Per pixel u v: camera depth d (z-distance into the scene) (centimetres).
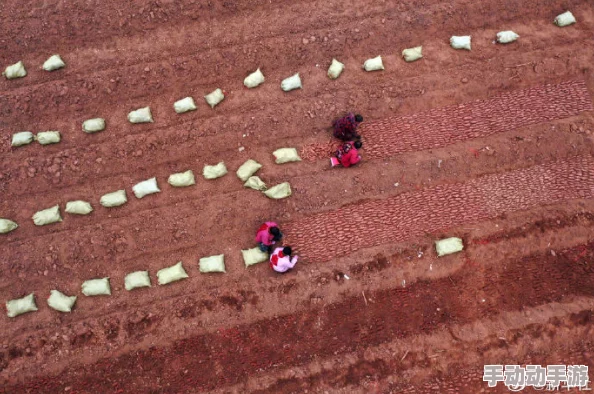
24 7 943
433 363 808
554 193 891
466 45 938
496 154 897
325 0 963
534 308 827
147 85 922
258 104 920
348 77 933
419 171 890
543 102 927
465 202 884
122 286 852
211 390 793
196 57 930
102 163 889
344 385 796
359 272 849
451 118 918
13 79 922
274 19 951
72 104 912
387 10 959
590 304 823
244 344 819
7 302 832
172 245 866
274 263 809
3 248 858
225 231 873
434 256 856
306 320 832
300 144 909
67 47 937
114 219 873
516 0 973
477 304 835
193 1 948
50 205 879
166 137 896
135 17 944
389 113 920
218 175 882
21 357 809
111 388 800
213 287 849
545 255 863
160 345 821
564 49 945
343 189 886
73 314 838
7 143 897
